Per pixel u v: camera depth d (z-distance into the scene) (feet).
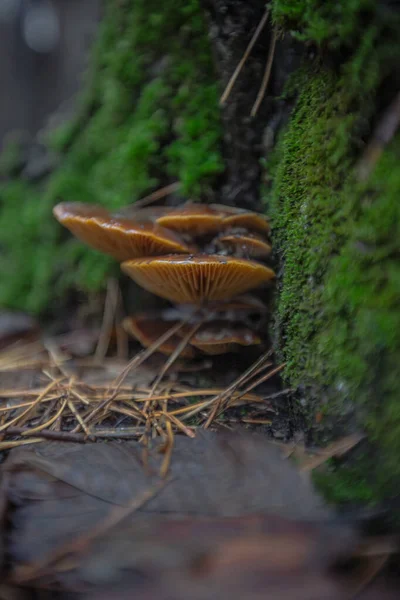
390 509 0.97
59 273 1.43
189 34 1.26
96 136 1.40
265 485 0.99
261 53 1.19
